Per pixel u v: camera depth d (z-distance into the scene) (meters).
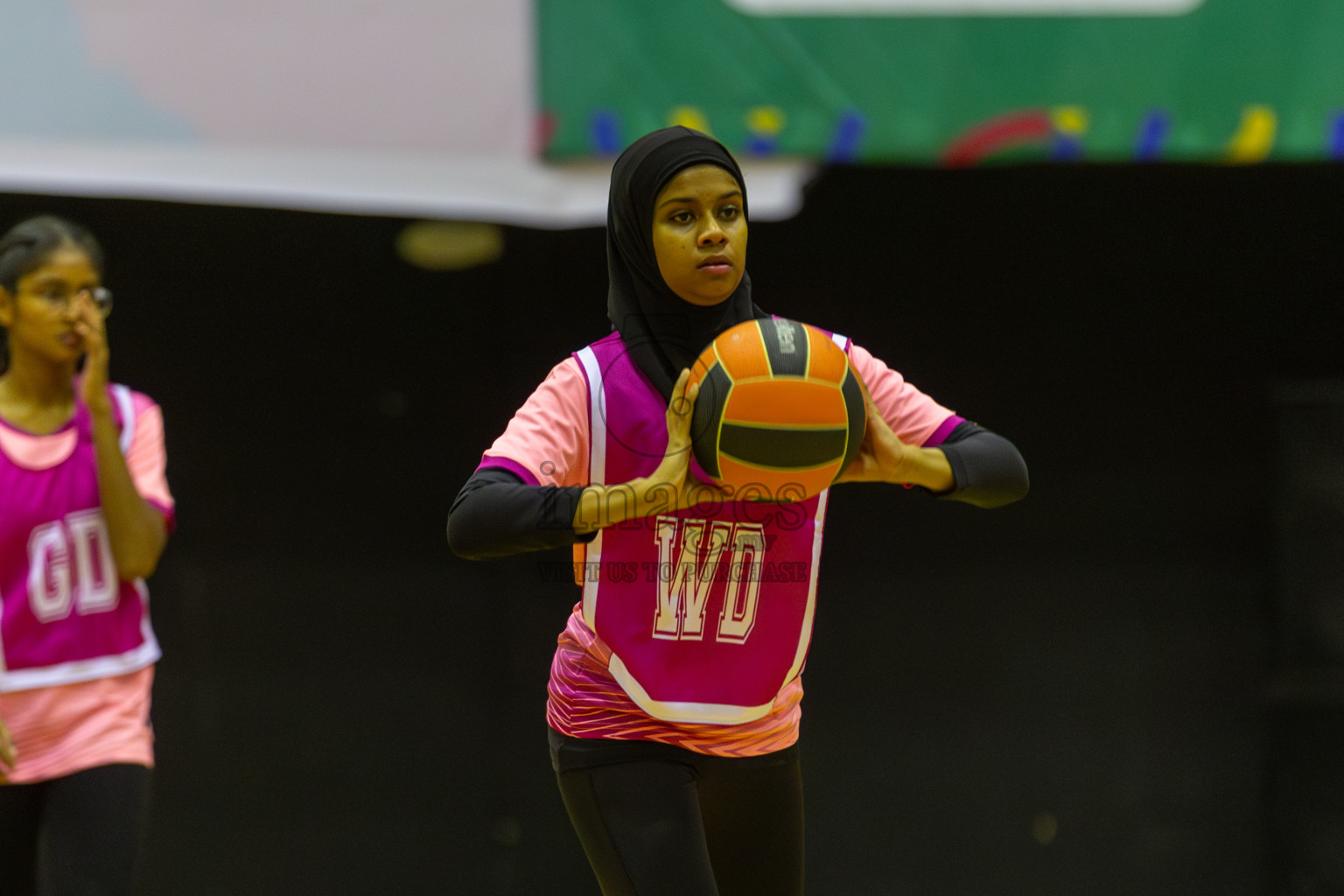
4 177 11.17
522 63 11.64
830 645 15.38
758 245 15.38
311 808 15.23
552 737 7.32
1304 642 14.88
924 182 15.38
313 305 15.30
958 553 15.37
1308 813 14.93
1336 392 14.85
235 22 11.38
